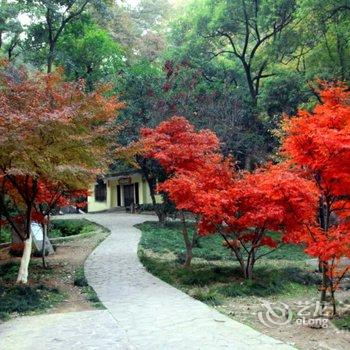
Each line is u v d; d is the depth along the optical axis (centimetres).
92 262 1441
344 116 871
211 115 2297
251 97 2795
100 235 2139
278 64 2841
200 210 1144
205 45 3122
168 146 1348
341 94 982
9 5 2502
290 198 976
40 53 2966
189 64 2669
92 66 3009
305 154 858
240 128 2367
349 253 805
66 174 1038
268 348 632
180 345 646
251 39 3256
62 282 1177
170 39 3597
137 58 3844
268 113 2544
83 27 2970
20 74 1255
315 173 893
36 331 734
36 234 1728
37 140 996
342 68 2072
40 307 898
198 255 1598
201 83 2712
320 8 2020
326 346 661
